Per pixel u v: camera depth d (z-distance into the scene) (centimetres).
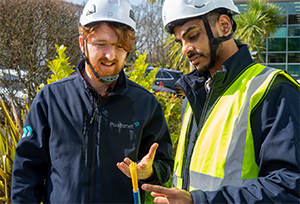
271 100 107
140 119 147
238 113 114
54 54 735
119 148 140
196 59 127
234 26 133
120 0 137
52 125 138
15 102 593
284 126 101
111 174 137
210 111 125
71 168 134
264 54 1964
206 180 117
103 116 141
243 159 109
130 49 139
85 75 152
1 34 654
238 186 108
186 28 124
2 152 261
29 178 137
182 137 149
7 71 656
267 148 102
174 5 124
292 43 1923
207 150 120
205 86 142
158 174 138
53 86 147
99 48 133
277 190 95
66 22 762
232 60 124
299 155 97
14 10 662
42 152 140
